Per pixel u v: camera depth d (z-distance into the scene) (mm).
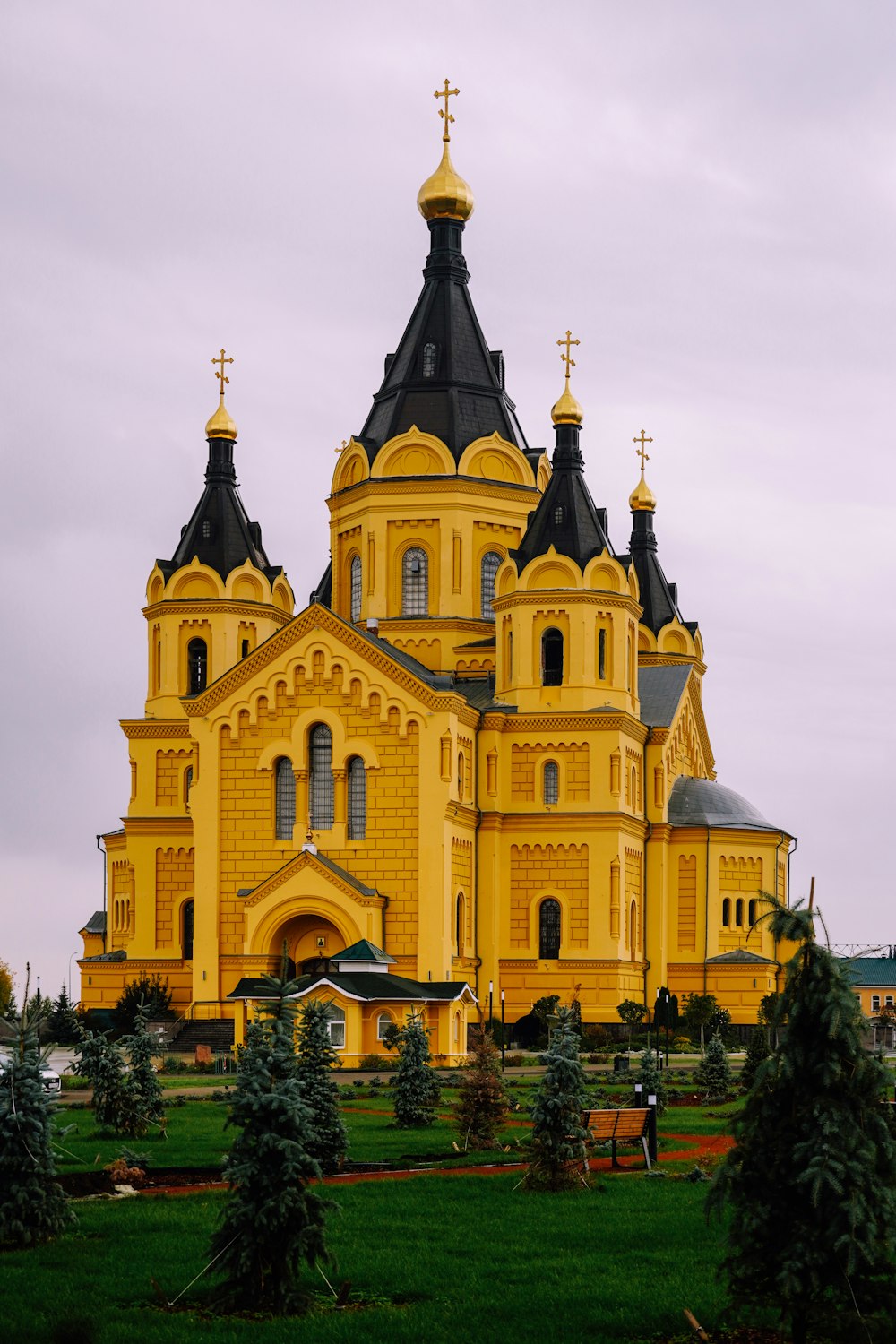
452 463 109500
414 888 97188
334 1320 29641
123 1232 35812
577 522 104688
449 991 93875
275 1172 30469
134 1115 53250
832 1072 27797
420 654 108938
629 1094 69812
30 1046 36406
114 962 110688
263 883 97125
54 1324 29078
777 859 115250
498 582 105750
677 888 111688
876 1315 27719
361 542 111312
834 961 28266
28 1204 34656
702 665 130875
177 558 113312
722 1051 71500
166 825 110625
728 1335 29375
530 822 102938
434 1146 51250
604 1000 101688
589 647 103562
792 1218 28016
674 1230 36750
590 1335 29188
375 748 98562
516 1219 38000
